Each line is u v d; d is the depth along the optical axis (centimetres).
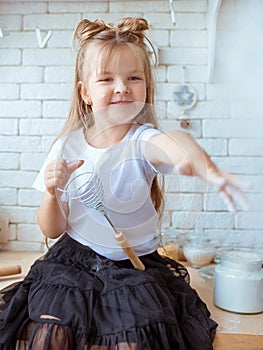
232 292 113
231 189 64
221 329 103
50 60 160
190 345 91
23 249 165
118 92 101
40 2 158
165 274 105
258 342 97
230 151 156
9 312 93
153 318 85
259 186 155
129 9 156
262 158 154
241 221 157
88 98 109
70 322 85
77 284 91
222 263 120
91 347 84
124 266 102
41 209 105
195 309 101
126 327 84
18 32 160
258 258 120
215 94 155
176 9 155
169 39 156
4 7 159
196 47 155
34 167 163
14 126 163
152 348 83
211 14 142
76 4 157
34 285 97
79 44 113
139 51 106
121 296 89
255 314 113
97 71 103
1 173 164
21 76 161
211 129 156
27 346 88
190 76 156
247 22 143
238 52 147
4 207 165
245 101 154
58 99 160
